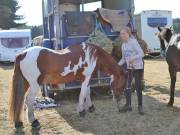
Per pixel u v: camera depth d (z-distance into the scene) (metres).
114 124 6.51
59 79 6.80
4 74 15.91
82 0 9.99
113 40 9.02
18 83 6.27
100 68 7.18
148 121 6.61
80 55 6.88
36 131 6.25
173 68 7.43
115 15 9.02
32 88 6.35
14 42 22.28
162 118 6.78
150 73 14.14
